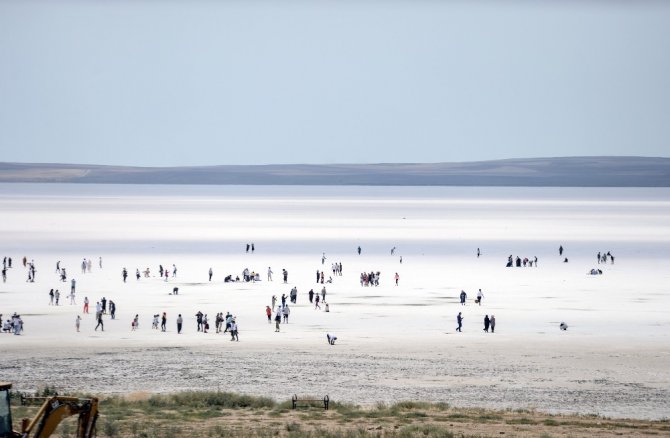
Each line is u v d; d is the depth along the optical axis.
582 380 146.00
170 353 168.00
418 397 133.38
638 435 102.62
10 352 167.38
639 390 139.00
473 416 115.19
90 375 147.00
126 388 137.50
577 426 108.25
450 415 115.62
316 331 199.38
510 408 123.62
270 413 115.62
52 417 75.19
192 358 162.75
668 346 178.38
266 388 138.75
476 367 156.12
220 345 178.00
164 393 131.62
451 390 138.12
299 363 158.62
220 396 123.81
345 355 166.88
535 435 101.50
